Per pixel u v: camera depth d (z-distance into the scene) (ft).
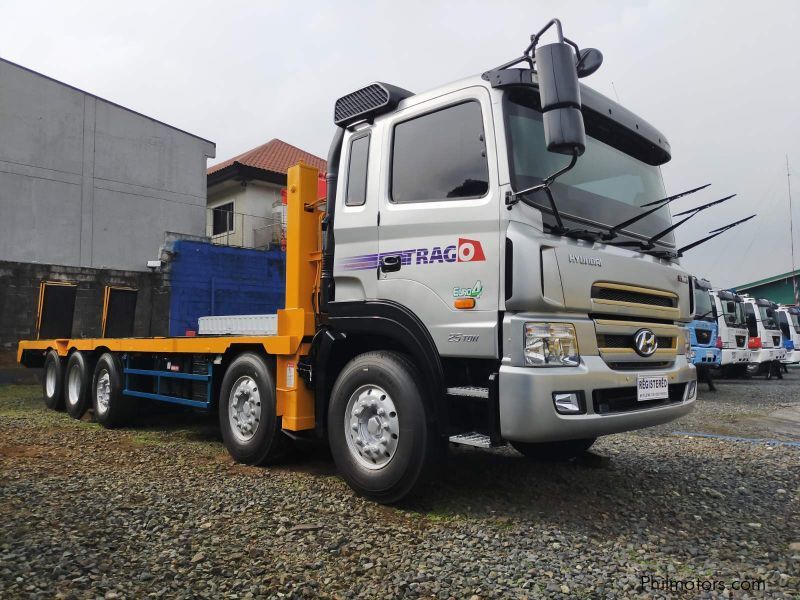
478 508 13.70
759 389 48.70
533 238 12.08
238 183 74.90
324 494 14.61
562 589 9.64
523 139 13.02
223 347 18.94
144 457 19.02
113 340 25.27
